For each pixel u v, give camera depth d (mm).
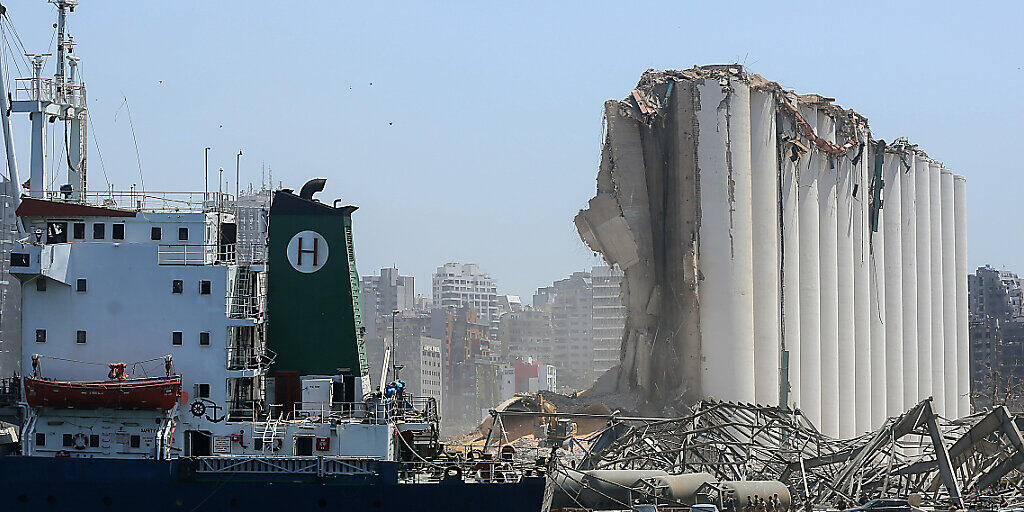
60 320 118562
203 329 118750
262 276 127000
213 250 121188
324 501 112500
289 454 117625
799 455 159250
